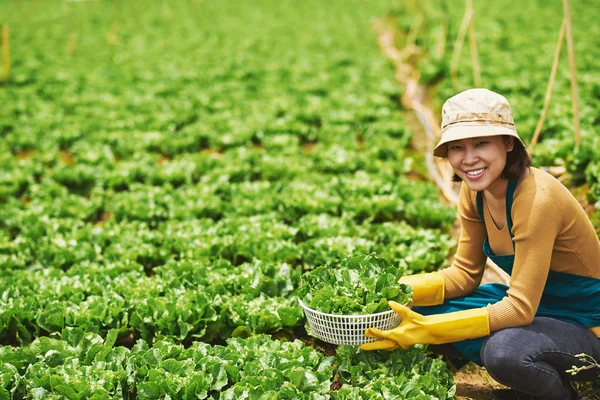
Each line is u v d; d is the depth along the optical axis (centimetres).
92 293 331
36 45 1094
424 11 1128
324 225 391
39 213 431
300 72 846
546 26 965
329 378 262
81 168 513
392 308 251
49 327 304
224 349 275
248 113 678
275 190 455
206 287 326
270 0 1634
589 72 669
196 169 512
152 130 634
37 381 258
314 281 273
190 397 257
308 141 616
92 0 1647
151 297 307
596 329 250
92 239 396
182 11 1501
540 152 449
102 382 256
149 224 429
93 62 980
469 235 265
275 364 268
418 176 510
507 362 241
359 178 465
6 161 538
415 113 691
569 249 244
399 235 378
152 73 886
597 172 395
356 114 639
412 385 253
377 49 1022
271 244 364
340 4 1507
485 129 235
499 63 760
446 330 248
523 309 242
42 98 781
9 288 325
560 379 244
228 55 997
